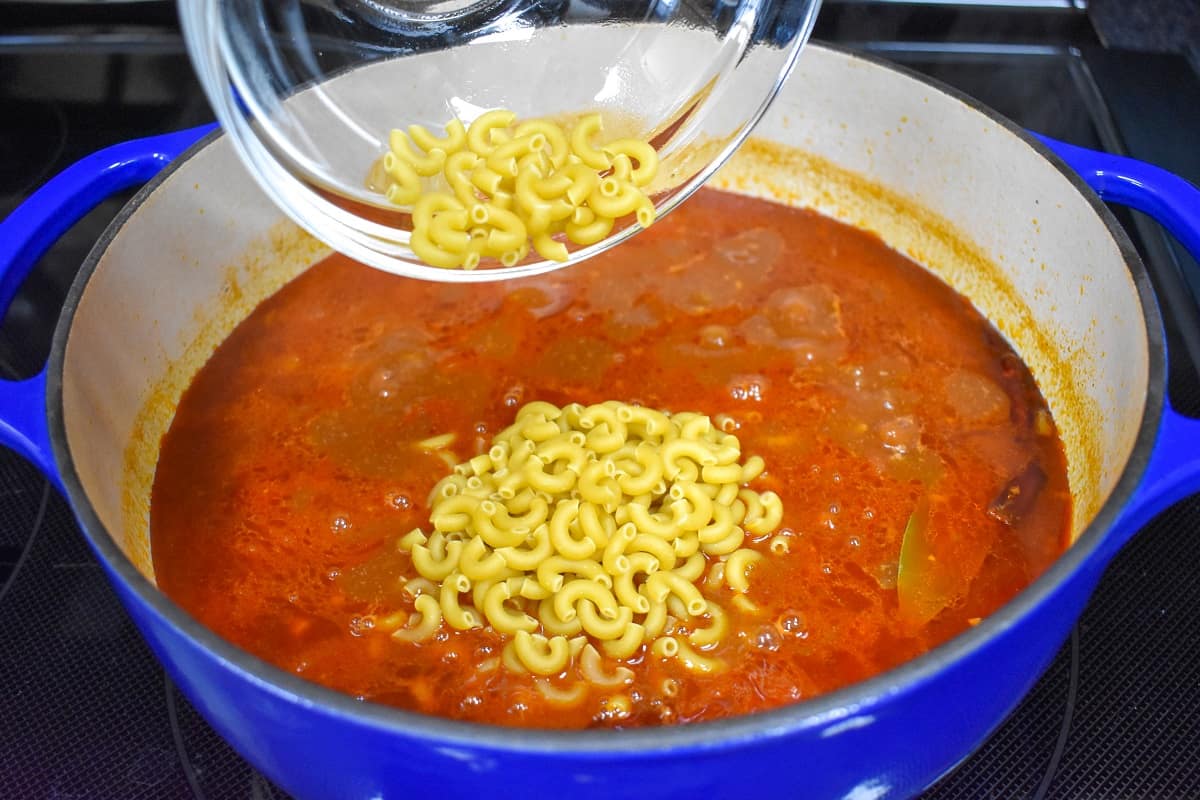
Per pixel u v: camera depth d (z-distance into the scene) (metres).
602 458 0.45
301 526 0.45
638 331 0.51
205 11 0.41
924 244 0.53
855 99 0.52
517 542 0.43
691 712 0.41
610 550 0.43
